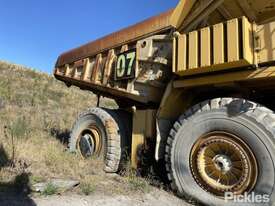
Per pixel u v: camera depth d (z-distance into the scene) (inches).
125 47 255.3
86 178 197.6
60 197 160.7
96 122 263.4
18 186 167.3
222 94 200.1
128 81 245.3
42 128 383.6
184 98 207.2
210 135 175.3
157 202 171.8
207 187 171.3
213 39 172.2
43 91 705.6
